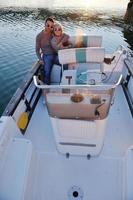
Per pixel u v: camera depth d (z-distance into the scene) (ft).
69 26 63.52
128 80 16.74
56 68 15.72
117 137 12.78
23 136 12.70
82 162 11.32
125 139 12.67
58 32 15.56
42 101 15.44
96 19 73.72
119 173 10.83
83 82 12.68
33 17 71.92
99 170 10.98
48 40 15.90
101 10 88.89
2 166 9.90
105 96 10.23
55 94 10.31
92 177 10.75
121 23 69.67
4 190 9.14
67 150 11.45
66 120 10.29
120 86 17.34
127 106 15.23
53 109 10.18
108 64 18.11
